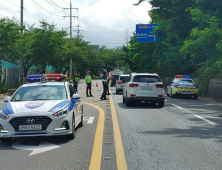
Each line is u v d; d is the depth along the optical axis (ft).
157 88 52.54
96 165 18.33
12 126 23.79
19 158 20.26
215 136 27.40
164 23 116.26
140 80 53.11
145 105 56.65
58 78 37.35
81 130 30.37
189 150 22.22
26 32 135.64
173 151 21.91
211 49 63.98
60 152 21.70
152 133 28.68
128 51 215.92
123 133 28.66
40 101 26.66
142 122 35.47
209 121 36.63
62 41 131.64
